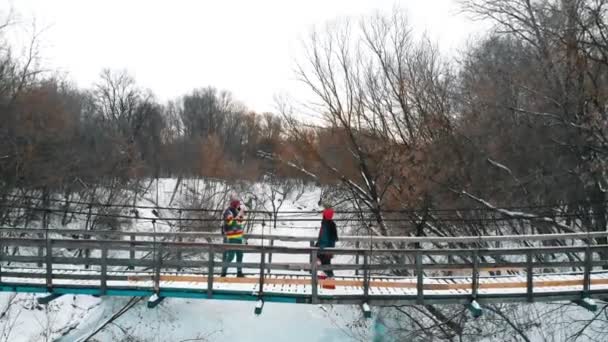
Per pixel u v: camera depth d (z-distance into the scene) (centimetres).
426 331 1435
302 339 1630
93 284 937
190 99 5697
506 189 1555
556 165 1451
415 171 1677
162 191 3803
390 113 1955
